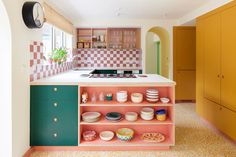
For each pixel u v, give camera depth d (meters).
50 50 4.18
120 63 6.42
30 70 2.83
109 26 6.00
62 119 2.86
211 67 3.79
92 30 6.33
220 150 2.90
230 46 3.15
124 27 6.12
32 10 2.58
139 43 6.25
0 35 2.28
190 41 5.86
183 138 3.32
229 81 3.19
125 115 3.06
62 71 4.54
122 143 2.86
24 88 2.65
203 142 3.17
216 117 3.61
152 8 4.69
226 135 3.44
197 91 4.49
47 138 2.86
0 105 2.32
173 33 5.84
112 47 6.33
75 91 2.84
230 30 3.15
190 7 4.62
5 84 2.31
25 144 2.69
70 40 5.66
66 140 2.87
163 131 3.21
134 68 6.17
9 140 2.33
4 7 2.17
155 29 6.91
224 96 3.33
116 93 3.10
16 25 2.42
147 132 3.21
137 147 2.90
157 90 3.08
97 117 2.95
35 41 3.00
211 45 3.79
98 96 3.16
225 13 3.29
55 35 4.45
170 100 2.99
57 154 2.77
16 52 2.42
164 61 6.82
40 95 2.83
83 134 3.01
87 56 6.38
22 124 2.60
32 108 2.83
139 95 3.00
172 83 2.86
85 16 5.52
